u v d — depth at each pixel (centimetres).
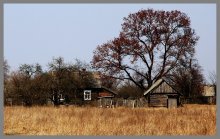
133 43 9825
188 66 10125
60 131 2827
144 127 2848
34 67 7912
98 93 9106
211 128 2777
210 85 11312
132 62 9881
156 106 8644
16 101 7594
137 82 10012
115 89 10781
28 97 7644
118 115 3928
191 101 10256
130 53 9925
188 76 10319
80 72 8325
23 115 3747
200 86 10481
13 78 7694
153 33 9981
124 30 10125
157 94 8688
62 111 4338
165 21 10019
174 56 9938
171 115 3878
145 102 8694
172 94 8644
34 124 3120
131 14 10125
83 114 3909
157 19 10031
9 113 3922
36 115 3772
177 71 10250
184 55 9950
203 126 2794
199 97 10250
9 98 7588
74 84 8075
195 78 10312
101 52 9988
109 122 3147
